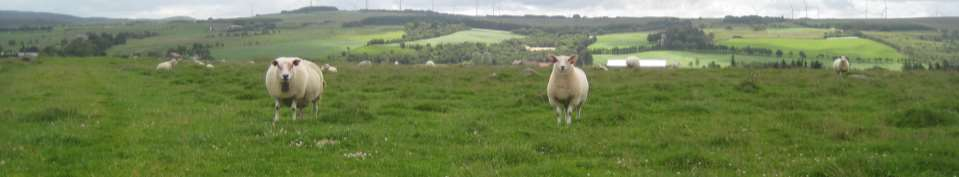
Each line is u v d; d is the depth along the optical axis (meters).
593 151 13.58
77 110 18.91
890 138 14.85
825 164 11.34
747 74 33.97
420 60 150.38
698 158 12.27
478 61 146.75
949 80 30.88
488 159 12.40
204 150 13.09
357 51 167.00
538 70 38.78
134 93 25.88
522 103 22.42
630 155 13.14
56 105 21.52
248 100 24.02
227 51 176.25
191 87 28.92
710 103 21.86
